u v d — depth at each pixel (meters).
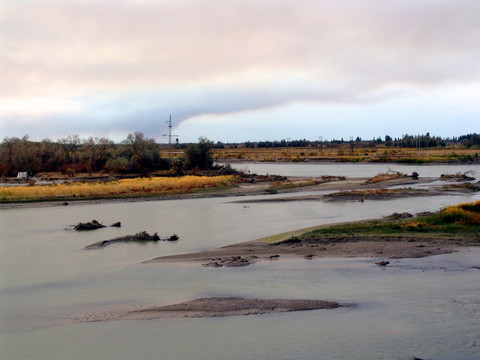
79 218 40.47
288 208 44.78
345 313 15.76
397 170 108.69
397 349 13.14
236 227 34.53
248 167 125.38
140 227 35.38
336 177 81.75
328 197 52.78
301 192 61.25
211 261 23.45
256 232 32.25
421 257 22.89
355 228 30.05
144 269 22.38
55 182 75.06
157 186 61.72
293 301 16.92
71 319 15.90
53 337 14.40
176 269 22.16
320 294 17.75
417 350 13.08
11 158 92.81
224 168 91.50
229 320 15.32
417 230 29.03
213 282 19.69
